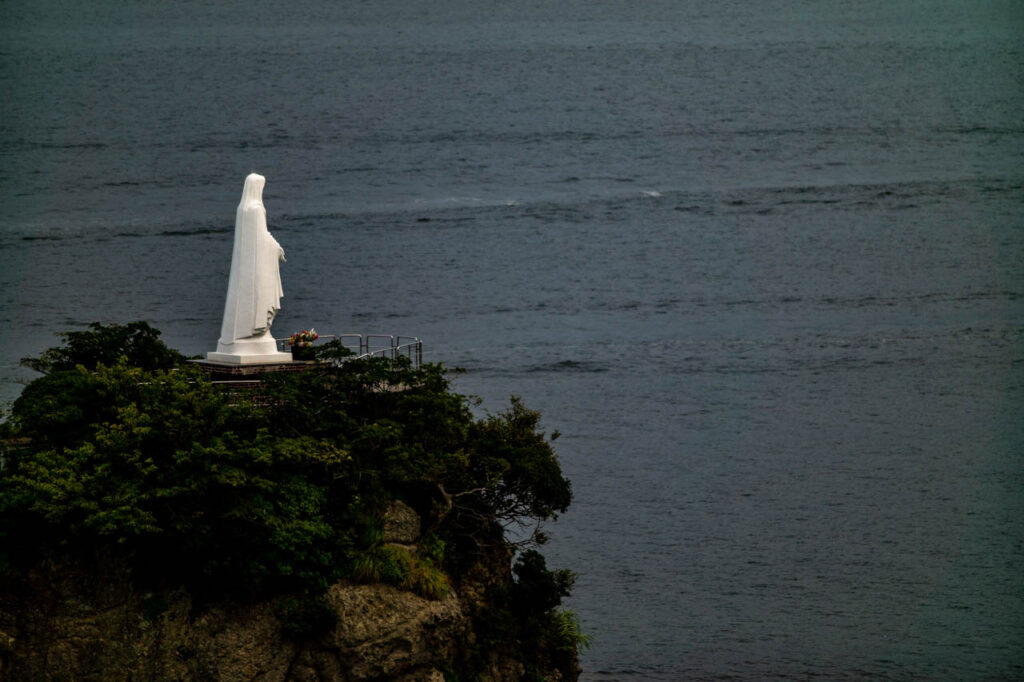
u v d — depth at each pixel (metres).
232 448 147.12
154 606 145.62
